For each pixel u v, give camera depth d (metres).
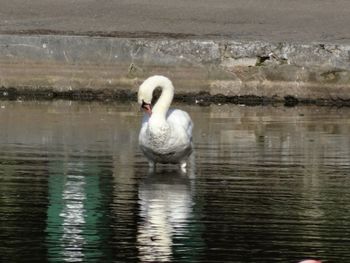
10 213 11.24
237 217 11.20
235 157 14.66
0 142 15.59
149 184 12.74
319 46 21.75
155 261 9.70
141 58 21.88
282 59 21.75
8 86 22.05
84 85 21.97
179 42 21.83
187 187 12.59
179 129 13.45
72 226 10.79
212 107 20.89
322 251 10.04
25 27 24.42
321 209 11.59
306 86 21.73
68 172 13.40
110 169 13.64
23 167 13.66
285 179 13.16
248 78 21.78
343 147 15.72
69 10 27.08
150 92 13.48
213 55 21.77
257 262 9.71
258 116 19.50
